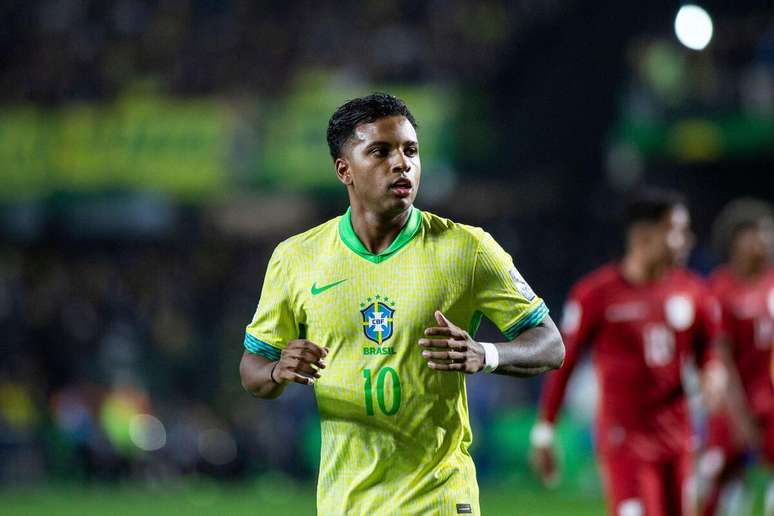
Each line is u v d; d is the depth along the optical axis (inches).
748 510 1652.3
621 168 3070.9
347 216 580.4
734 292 1122.0
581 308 921.5
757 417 1118.4
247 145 3078.2
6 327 2992.1
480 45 3417.8
